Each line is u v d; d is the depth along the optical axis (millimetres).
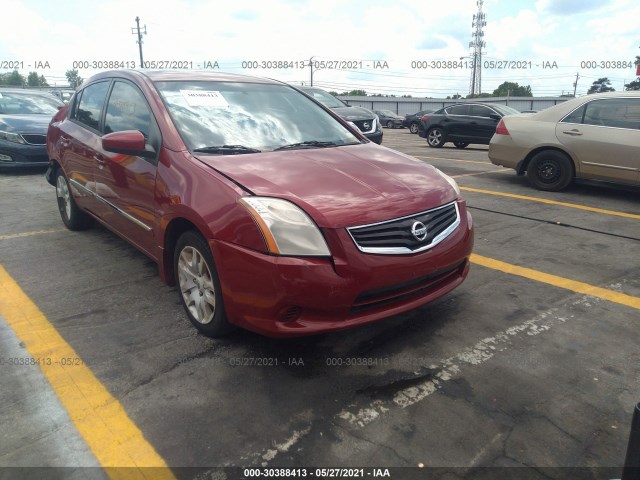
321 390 2531
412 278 2670
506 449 2141
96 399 2451
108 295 3639
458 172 9281
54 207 6301
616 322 3266
